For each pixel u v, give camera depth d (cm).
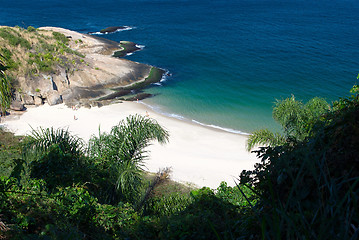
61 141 1230
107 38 8638
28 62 4606
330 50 7594
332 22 11188
